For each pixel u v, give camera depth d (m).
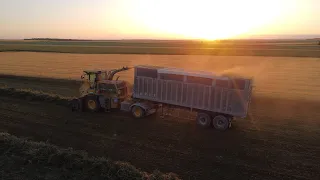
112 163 10.89
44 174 10.14
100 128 15.55
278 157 12.16
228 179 10.34
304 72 40.94
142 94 17.72
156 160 11.77
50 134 14.46
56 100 21.19
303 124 16.80
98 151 12.55
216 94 15.23
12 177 9.84
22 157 11.30
